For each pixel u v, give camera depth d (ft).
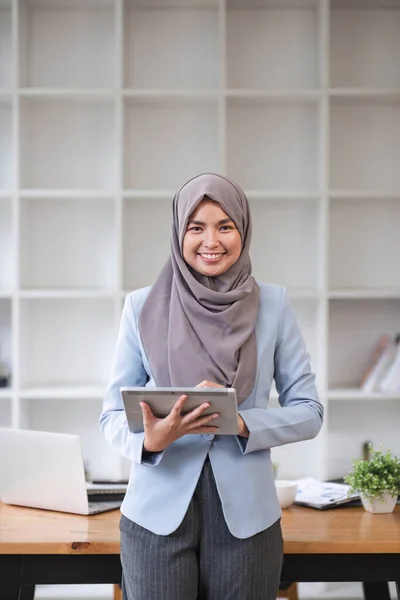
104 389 11.93
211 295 5.85
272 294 6.19
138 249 12.54
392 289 12.37
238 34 12.54
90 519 7.12
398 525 6.82
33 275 12.56
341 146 12.60
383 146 12.60
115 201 11.67
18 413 11.51
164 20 12.50
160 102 12.18
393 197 11.76
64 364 12.62
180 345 5.77
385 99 12.13
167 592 5.49
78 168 12.55
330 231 12.59
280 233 12.61
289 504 7.48
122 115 11.69
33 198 12.03
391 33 12.60
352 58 12.57
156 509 5.61
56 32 12.49
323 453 11.69
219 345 5.74
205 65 12.50
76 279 12.59
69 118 12.52
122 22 11.70
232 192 6.00
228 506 5.55
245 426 5.62
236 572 5.51
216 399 5.29
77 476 7.22
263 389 5.93
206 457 5.71
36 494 7.47
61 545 6.27
